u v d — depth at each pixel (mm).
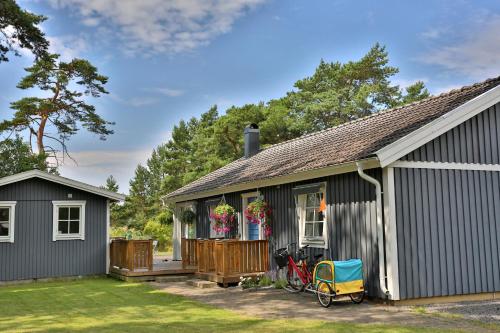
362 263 9523
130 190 51938
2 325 7840
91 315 8664
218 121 32094
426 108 10781
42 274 14914
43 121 26375
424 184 9156
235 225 15086
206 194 16688
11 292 12344
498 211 9812
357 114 33938
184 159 42406
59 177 15156
